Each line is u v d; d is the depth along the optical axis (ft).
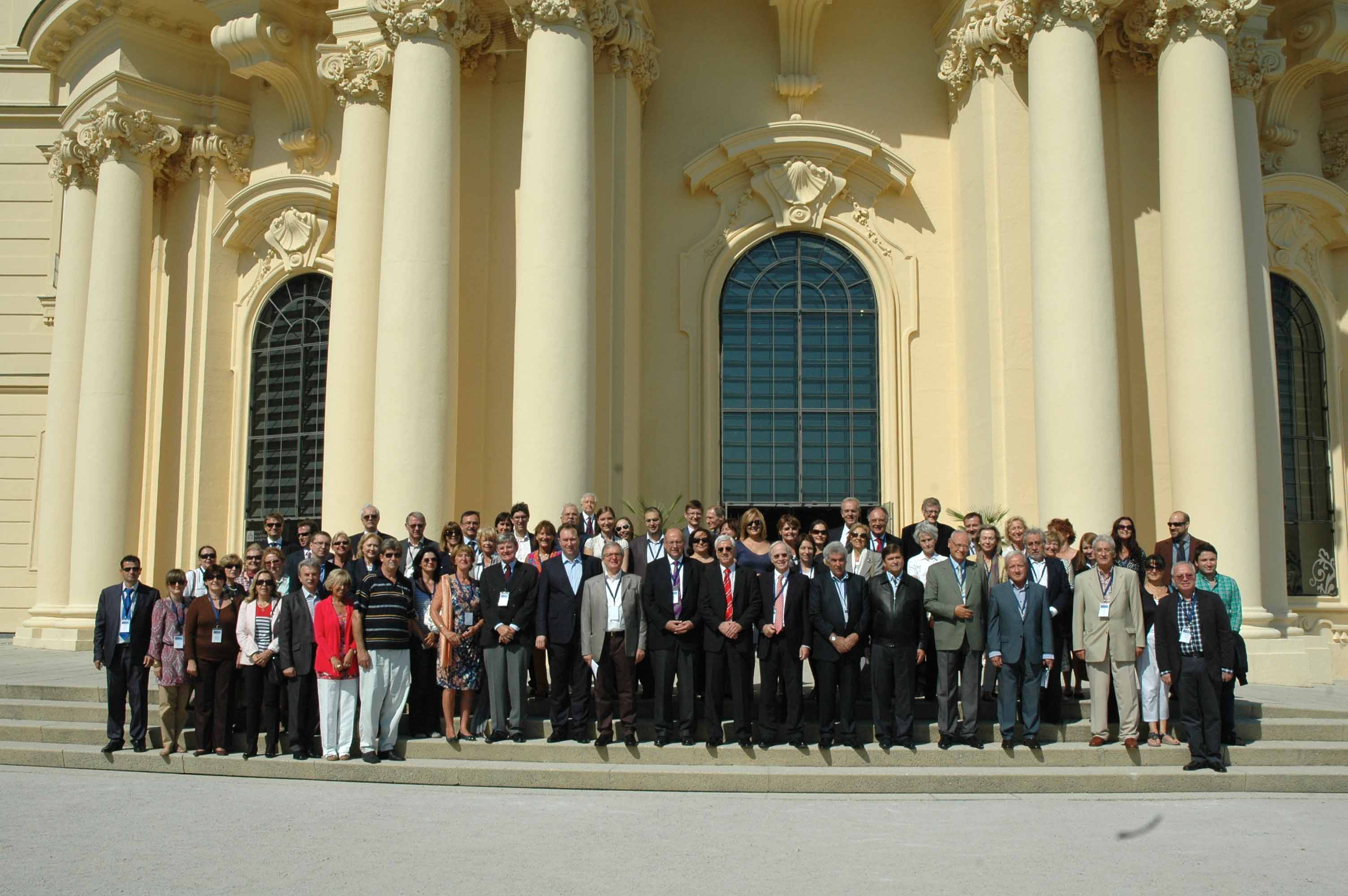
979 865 20.48
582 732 30.83
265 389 55.62
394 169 43.78
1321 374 53.36
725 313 51.11
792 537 33.19
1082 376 40.73
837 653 29.73
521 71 48.14
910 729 29.81
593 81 43.88
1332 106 54.29
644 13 49.21
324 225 54.24
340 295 48.01
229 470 55.47
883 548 34.22
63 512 56.75
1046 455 41.14
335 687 30.40
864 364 50.70
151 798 26.91
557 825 23.88
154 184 56.39
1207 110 42.55
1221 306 41.83
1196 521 41.68
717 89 51.85
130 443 54.08
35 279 68.08
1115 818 24.72
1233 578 41.01
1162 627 29.84
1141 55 45.91
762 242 51.44
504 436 46.57
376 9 44.39
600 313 45.42
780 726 31.32
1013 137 45.16
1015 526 34.35
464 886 18.88
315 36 53.67
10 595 66.39
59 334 57.77
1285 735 31.19
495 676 30.81
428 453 42.52
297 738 30.78
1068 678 34.14
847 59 51.80
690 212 51.24
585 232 42.32
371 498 47.42
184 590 32.32
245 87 57.57
